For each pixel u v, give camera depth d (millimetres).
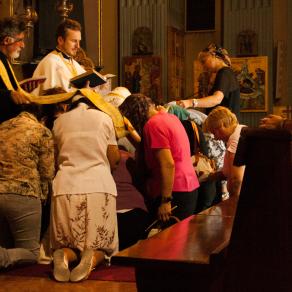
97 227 7332
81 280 6914
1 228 7680
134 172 8195
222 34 29422
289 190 3662
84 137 7457
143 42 28016
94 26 20000
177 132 8117
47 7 17219
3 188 7430
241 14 28328
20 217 7508
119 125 7656
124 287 6668
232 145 8078
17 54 9094
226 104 11125
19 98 7902
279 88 28047
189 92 30703
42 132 7605
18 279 7027
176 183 8078
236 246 3736
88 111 7566
